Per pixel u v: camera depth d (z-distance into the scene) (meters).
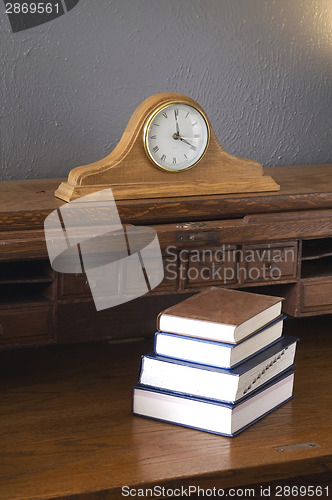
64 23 2.17
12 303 1.76
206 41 2.33
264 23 2.39
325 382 1.91
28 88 2.17
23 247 1.68
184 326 1.59
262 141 2.48
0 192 1.97
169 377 1.62
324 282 2.03
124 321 2.26
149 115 1.84
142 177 1.87
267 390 1.68
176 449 1.53
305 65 2.47
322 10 2.45
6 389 1.88
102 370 2.03
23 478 1.41
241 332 1.56
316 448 1.54
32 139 2.21
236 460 1.48
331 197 1.99
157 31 2.28
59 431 1.62
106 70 2.25
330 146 2.58
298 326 2.40
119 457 1.49
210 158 1.94
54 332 1.81
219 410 1.57
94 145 2.29
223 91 2.39
